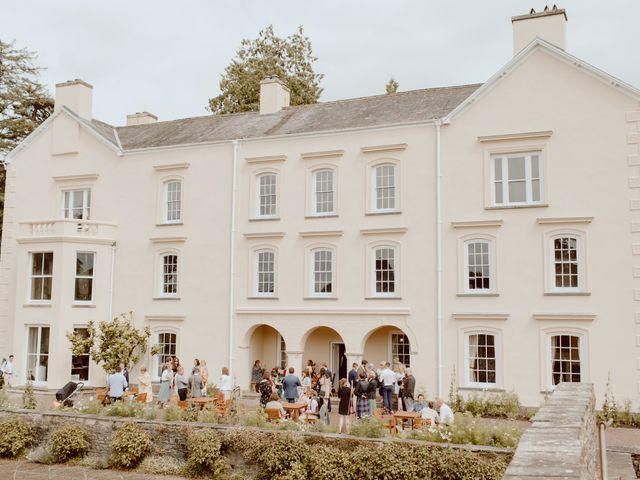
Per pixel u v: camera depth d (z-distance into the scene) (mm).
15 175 36812
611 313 24781
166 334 32688
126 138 36969
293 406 20891
